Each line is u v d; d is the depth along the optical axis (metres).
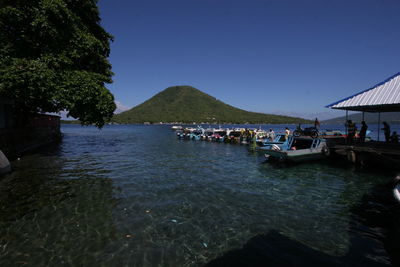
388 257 5.02
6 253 5.02
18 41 14.20
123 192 9.20
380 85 14.27
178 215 7.09
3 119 19.58
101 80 18.27
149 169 13.82
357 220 6.85
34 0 13.65
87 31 18.05
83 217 6.82
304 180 11.52
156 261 4.83
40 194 8.80
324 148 16.39
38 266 4.62
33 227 6.17
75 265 4.66
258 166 15.08
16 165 14.51
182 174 12.59
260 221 6.75
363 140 17.59
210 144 30.67
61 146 26.88
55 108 20.28
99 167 14.20
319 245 5.50
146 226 6.34
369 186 10.48
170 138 42.78
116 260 4.84
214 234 5.97
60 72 14.56
